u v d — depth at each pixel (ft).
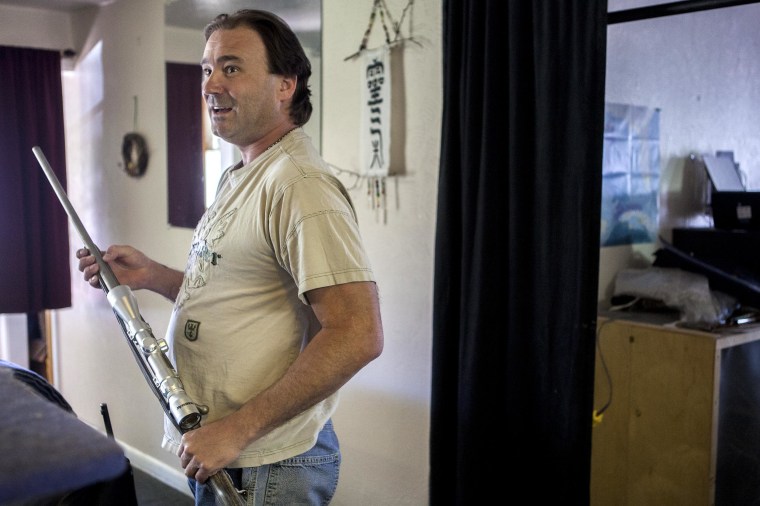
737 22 10.11
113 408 12.31
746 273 8.30
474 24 6.14
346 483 8.38
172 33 10.25
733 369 7.64
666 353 7.72
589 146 5.48
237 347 4.18
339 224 3.94
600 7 5.34
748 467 7.91
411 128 7.38
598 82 5.41
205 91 4.35
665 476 7.84
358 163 7.97
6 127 11.66
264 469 4.20
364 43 7.75
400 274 7.63
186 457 3.69
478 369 6.13
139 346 3.75
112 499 2.92
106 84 11.90
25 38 12.16
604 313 8.45
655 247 9.27
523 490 6.11
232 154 9.35
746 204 8.55
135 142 11.17
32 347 13.91
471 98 6.17
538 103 5.74
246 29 4.34
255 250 4.11
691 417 7.56
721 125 10.04
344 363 3.79
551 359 5.82
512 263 5.96
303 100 4.67
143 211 11.24
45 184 12.17
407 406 7.65
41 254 12.20
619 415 8.17
